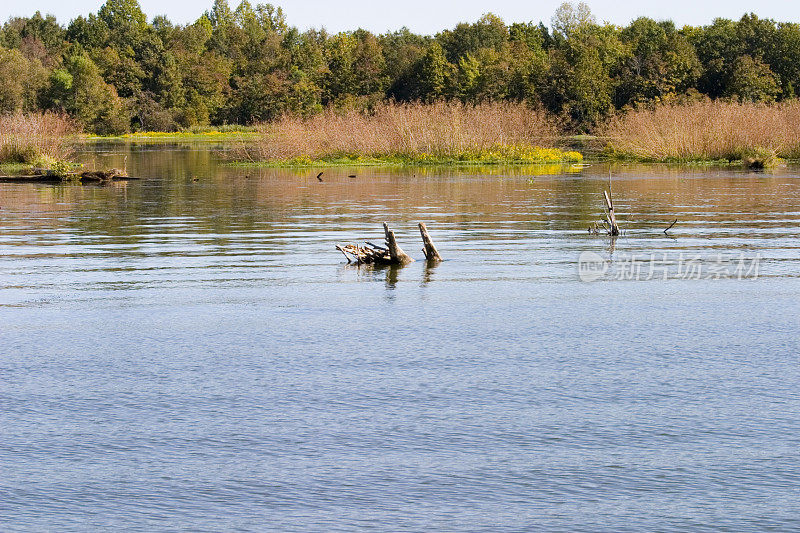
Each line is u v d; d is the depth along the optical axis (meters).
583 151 74.06
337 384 10.06
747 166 53.59
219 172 50.72
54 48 184.62
